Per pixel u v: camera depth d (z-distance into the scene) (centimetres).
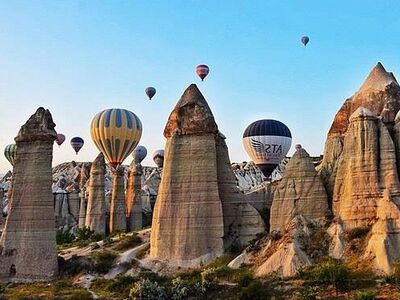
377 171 5325
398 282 4203
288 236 5312
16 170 6025
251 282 4575
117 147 9056
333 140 6347
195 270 5503
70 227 10881
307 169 5881
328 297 4147
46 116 6094
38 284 5597
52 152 6072
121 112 9106
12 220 5912
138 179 9606
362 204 5253
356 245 5000
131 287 4984
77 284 5544
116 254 6219
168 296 4703
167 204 6006
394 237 4822
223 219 5953
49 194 5947
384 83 6191
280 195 5903
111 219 9038
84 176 14812
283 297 4275
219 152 6350
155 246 5969
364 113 5547
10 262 5838
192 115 6194
